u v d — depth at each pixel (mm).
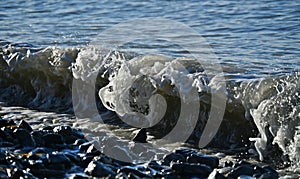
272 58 23875
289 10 33062
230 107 19297
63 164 15289
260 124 18359
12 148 16391
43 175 14828
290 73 20828
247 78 20312
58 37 29391
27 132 16719
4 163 15031
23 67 23938
